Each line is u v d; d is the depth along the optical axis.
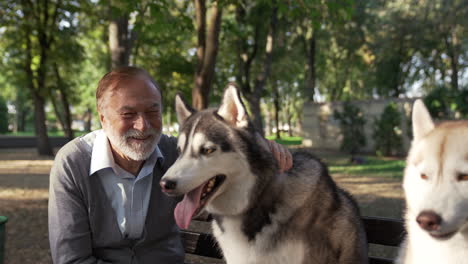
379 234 2.88
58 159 2.44
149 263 2.55
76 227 2.36
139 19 6.45
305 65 33.00
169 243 2.68
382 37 23.39
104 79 2.40
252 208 2.49
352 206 2.82
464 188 1.64
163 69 15.60
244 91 20.17
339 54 28.31
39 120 20.09
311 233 2.52
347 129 18.56
